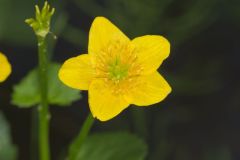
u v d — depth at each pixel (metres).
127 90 0.30
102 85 0.30
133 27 0.41
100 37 0.30
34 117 0.40
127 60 0.30
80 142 0.32
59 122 0.43
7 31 0.41
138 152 0.35
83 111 0.43
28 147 0.42
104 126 0.43
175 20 0.41
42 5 0.41
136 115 0.42
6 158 0.37
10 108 0.42
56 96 0.35
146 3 0.40
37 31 0.30
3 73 0.29
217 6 0.43
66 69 0.29
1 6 0.40
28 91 0.35
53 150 0.42
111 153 0.35
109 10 0.42
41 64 0.31
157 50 0.30
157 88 0.30
